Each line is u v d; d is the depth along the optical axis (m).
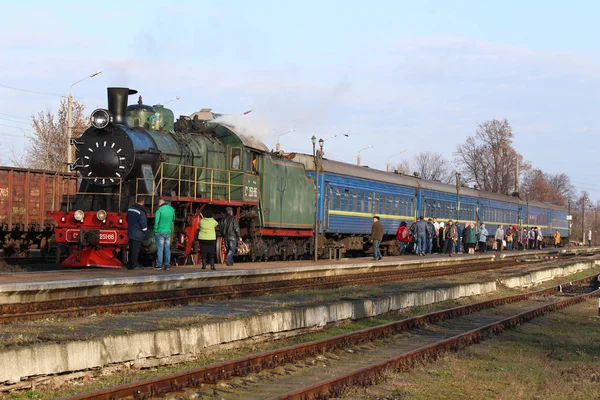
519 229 63.00
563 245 83.44
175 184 22.84
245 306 15.87
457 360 12.34
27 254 29.38
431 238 41.19
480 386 10.51
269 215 27.58
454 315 18.41
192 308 15.34
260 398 9.09
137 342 10.62
